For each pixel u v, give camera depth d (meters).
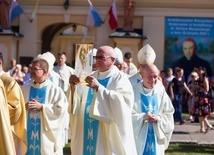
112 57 8.98
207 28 32.19
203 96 20.00
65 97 10.32
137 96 9.84
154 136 9.70
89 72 8.78
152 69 9.74
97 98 8.62
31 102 9.90
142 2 32.25
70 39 45.44
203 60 32.22
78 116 9.07
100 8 32.56
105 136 8.91
